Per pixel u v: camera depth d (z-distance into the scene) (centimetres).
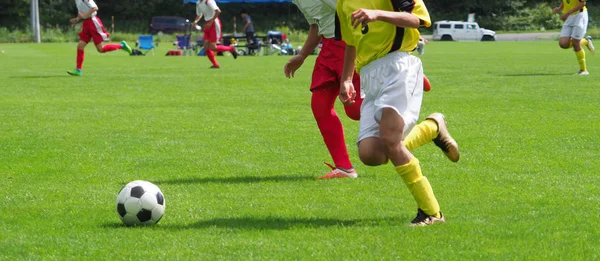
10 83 2108
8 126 1248
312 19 827
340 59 822
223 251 529
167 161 931
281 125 1248
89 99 1681
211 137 1123
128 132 1177
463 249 524
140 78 2294
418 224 593
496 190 740
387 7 601
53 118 1350
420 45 3847
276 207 677
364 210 661
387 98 583
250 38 4422
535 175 818
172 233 583
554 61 3081
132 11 8019
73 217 648
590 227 587
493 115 1346
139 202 606
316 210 662
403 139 595
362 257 507
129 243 554
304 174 845
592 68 2572
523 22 8375
